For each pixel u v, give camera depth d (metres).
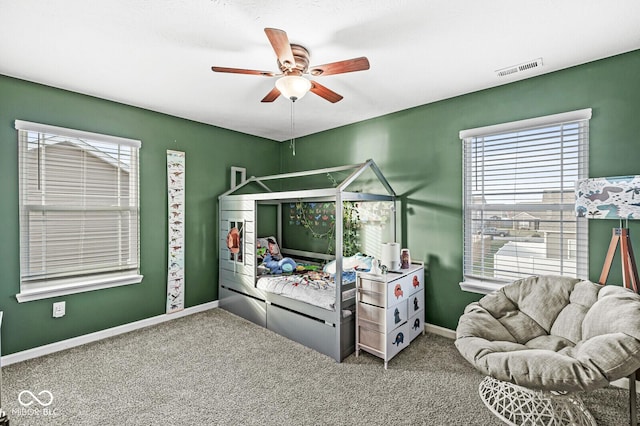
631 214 2.04
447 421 1.86
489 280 2.87
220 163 4.07
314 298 2.80
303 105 3.28
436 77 2.62
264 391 2.18
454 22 1.87
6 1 1.65
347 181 2.73
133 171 3.29
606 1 1.67
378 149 3.65
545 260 2.58
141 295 3.34
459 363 2.56
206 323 3.45
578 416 1.77
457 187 3.04
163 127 3.52
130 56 2.26
